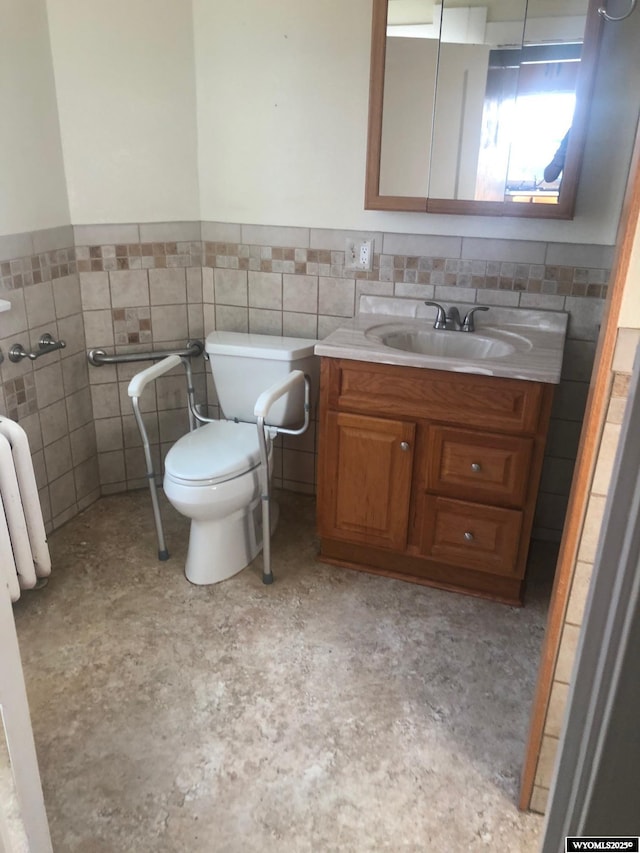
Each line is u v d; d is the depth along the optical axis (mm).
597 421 1144
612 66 2051
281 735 1713
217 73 2477
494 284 2402
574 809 783
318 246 2568
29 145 2227
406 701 1830
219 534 2279
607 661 719
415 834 1471
